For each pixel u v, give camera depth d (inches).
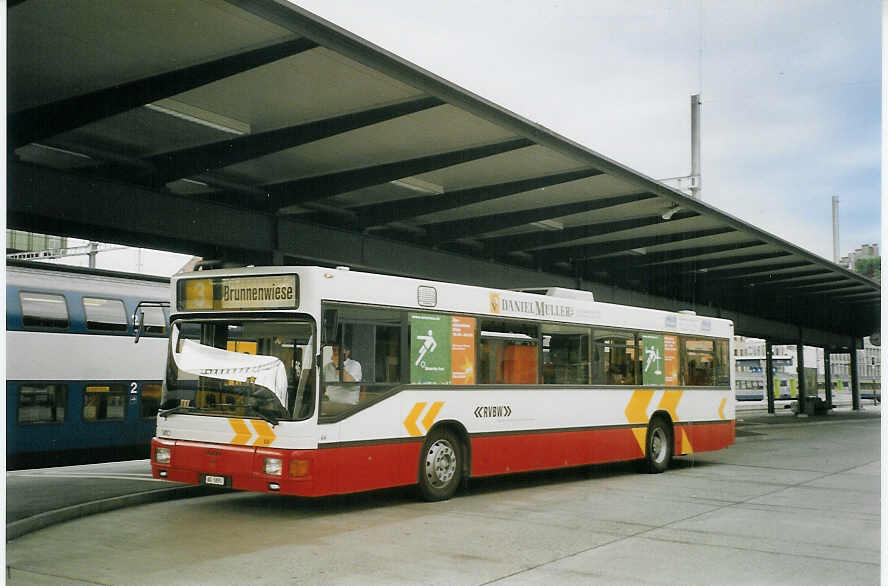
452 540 354.0
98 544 339.6
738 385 3125.0
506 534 368.8
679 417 659.4
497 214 719.7
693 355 682.8
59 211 452.4
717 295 1274.6
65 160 513.3
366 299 428.5
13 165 431.5
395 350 443.5
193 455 414.0
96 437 661.3
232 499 469.1
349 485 408.5
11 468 602.2
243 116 459.2
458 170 585.0
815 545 349.1
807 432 1267.2
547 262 892.0
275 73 400.5
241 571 293.4
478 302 498.9
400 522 398.6
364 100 437.7
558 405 548.1
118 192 483.5
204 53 370.6
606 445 586.2
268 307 409.1
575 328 570.3
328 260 628.4
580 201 684.7
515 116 476.4
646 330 633.6
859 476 625.9
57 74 388.2
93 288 676.1
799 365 1915.6
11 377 609.3
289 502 459.5
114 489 470.0
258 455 391.9
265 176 576.1
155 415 708.0
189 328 432.8
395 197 646.5
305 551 328.5
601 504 465.1
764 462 748.0
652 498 493.0
